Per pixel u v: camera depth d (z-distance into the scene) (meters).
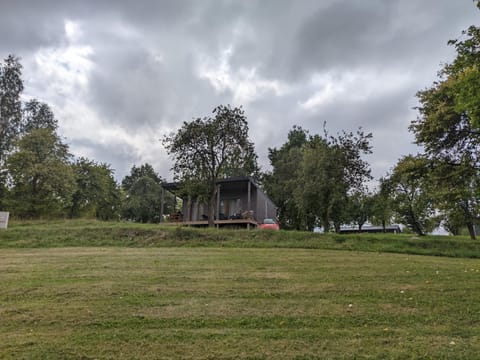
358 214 38.16
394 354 3.86
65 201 30.03
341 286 6.84
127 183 56.94
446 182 17.27
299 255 10.83
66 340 4.17
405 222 27.73
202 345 4.06
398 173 19.06
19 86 31.50
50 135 28.94
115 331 4.46
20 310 5.25
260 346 4.04
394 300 5.93
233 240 14.62
